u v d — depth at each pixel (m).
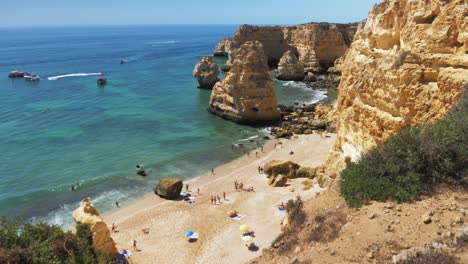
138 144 58.41
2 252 15.32
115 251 26.00
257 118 67.69
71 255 17.81
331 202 18.41
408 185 15.41
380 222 13.89
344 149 33.09
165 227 34.38
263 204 37.34
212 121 70.56
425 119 23.06
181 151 55.44
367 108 28.20
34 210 38.44
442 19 23.67
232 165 49.81
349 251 12.81
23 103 84.81
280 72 111.19
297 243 16.09
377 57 32.34
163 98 89.88
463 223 12.56
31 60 177.62
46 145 57.53
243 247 30.12
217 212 36.56
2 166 49.41
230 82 69.25
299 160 49.22
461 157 15.70
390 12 31.39
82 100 87.94
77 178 46.12
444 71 22.55
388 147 17.56
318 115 68.25
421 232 12.66
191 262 28.81
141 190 43.00
